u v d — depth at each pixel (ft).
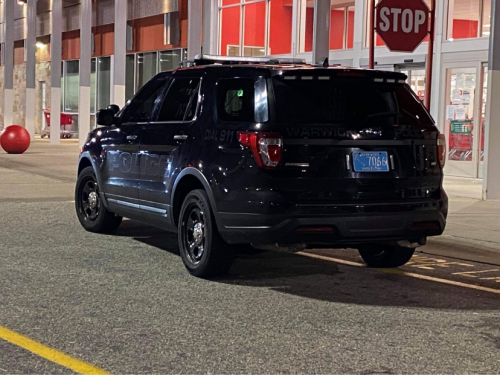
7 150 84.84
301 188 23.53
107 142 32.01
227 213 24.18
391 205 24.26
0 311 21.15
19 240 32.01
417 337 19.54
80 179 34.58
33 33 114.93
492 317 21.67
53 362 17.08
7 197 46.39
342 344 18.81
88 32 97.71
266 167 23.40
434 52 60.80
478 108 57.98
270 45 78.23
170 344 18.52
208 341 18.83
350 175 23.86
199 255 25.80
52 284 24.41
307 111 23.86
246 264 28.58
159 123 28.48
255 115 23.98
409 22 37.19
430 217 24.97
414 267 28.76
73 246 30.94
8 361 17.11
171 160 27.12
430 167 25.23
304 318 21.13
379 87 24.90
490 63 48.06
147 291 23.80
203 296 23.36
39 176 59.67
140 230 35.22
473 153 58.75
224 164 24.44
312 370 16.88
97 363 17.07
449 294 24.43
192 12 82.84
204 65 27.55
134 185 29.73
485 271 28.22
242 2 81.56
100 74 115.24
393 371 16.93
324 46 52.65
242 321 20.68
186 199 26.20
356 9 66.85
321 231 23.59
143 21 101.04
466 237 34.83
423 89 62.28
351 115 24.17
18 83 141.08
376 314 21.75
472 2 58.08
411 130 24.84
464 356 18.07
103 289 23.93
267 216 23.32
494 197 48.57
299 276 26.63
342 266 28.63
